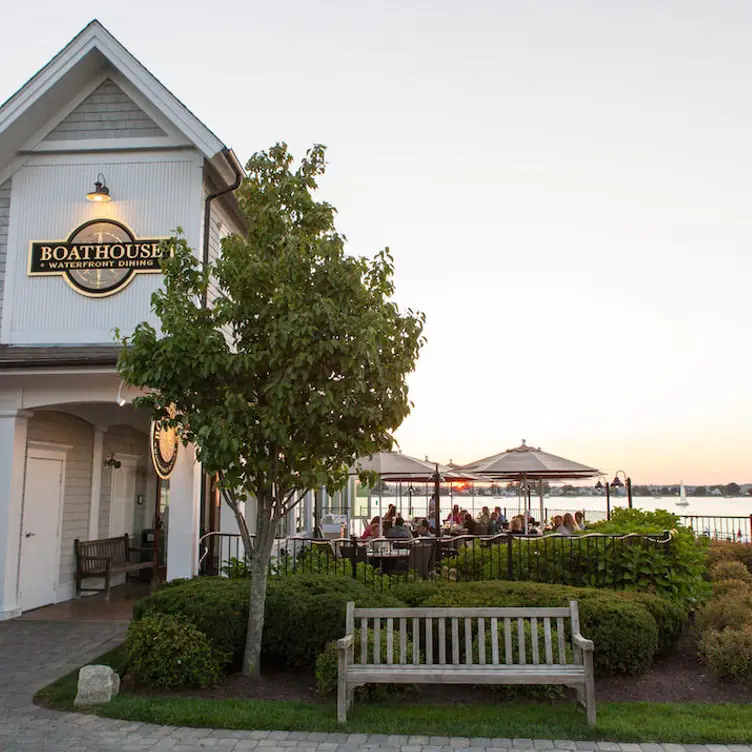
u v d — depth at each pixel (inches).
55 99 501.7
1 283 493.4
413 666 258.4
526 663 276.7
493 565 432.1
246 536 310.7
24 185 502.9
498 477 726.5
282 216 320.2
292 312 285.6
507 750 223.8
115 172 500.4
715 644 305.1
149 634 294.0
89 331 484.7
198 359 286.5
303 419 291.6
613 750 224.1
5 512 443.8
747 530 783.7
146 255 489.1
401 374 306.0
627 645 304.2
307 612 314.0
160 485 638.5
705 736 232.1
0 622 428.1
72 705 267.3
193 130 486.9
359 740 232.7
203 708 258.7
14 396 452.1
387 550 556.1
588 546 409.1
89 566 542.9
